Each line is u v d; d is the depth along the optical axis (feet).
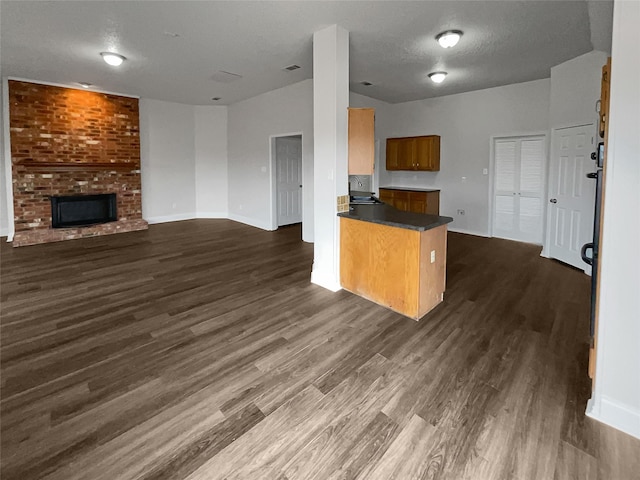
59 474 5.09
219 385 7.18
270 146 22.50
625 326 5.75
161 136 24.90
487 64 15.70
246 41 13.01
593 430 5.93
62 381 7.26
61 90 19.94
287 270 14.82
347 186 12.52
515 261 16.22
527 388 7.07
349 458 5.43
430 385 7.20
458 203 22.61
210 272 14.51
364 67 16.20
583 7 10.43
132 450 5.54
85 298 11.62
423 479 5.06
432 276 10.75
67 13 10.90
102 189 22.11
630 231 5.54
